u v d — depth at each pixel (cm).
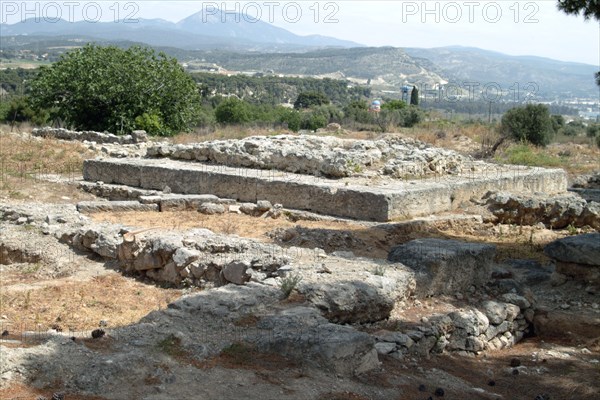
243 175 1595
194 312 749
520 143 3106
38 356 577
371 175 1591
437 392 650
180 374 589
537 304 995
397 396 625
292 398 570
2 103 4269
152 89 3144
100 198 1775
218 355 644
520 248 1316
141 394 548
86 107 3169
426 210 1460
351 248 1181
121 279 1057
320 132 3334
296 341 657
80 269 1101
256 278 910
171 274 1029
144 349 627
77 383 550
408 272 902
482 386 723
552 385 750
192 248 1046
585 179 2234
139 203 1510
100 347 627
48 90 3138
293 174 1638
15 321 825
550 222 1526
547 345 910
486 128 3531
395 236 1289
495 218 1530
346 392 604
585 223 1508
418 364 747
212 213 1477
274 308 763
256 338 682
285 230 1237
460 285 960
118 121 3094
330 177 1598
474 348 846
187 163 1819
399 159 1698
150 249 1052
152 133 3092
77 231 1194
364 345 669
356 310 793
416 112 4275
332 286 803
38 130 2698
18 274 1085
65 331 777
